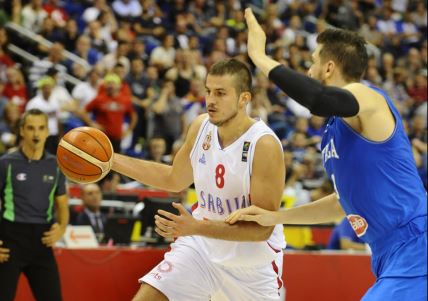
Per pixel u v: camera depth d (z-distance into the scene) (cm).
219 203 454
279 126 1352
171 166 478
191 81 1320
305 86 338
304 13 1923
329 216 424
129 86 1294
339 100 339
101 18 1517
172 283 463
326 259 732
